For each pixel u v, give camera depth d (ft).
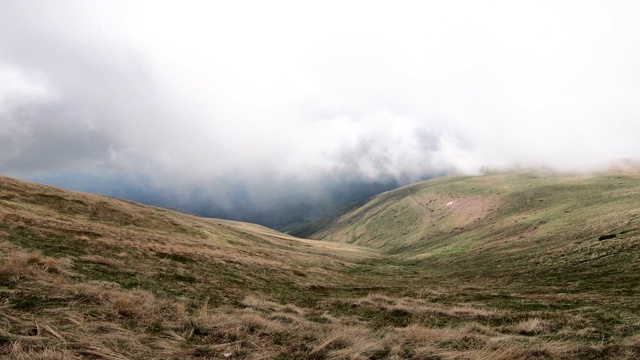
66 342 21.01
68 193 183.01
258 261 118.93
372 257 337.11
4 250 53.06
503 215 355.97
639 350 24.06
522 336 31.50
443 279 132.16
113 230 111.96
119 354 20.54
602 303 49.42
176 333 26.96
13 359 17.90
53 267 46.14
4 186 143.95
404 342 27.50
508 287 84.89
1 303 27.14
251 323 31.17
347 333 29.35
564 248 129.80
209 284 65.21
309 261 183.21
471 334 30.48
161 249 91.97
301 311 46.62
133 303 34.19
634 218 137.69
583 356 23.75
